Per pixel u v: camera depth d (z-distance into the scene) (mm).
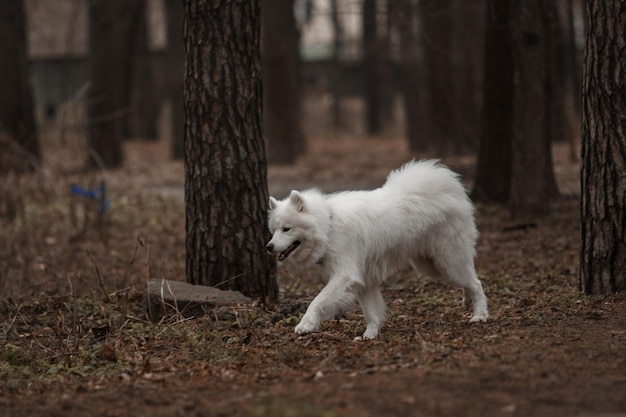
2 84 25391
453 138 29156
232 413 5625
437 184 8742
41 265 13453
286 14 34406
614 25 8914
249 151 10039
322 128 55219
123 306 10086
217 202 10016
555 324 8125
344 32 54656
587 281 9367
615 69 8930
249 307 9453
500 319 8695
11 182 18234
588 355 6777
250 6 10008
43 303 10523
